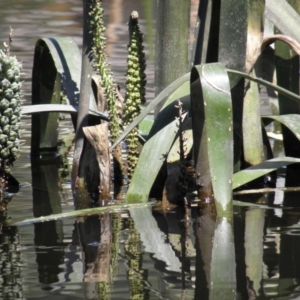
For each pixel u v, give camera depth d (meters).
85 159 5.80
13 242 4.33
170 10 5.94
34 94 7.12
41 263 3.91
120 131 6.16
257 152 6.04
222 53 5.65
